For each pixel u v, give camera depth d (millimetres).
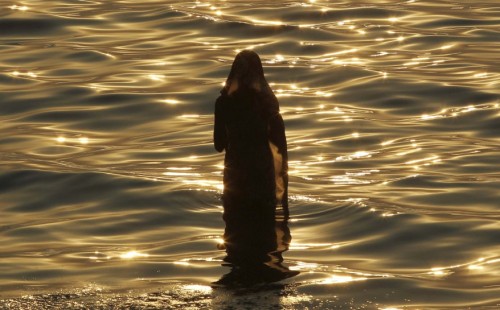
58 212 23656
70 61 38969
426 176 25812
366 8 47000
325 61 38406
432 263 20344
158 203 23953
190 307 18266
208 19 44812
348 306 18297
